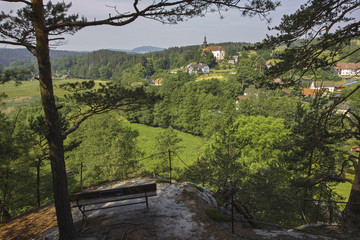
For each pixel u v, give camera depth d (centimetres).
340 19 682
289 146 1187
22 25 674
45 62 516
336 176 988
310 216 1227
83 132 3494
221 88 10662
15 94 10081
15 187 1872
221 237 549
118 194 620
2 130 1559
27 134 1647
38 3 498
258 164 2456
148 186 632
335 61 723
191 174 1752
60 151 548
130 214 658
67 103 672
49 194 2286
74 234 561
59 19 667
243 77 12300
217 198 866
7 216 1584
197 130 6525
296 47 755
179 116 7150
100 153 2939
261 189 1351
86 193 599
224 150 1744
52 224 698
